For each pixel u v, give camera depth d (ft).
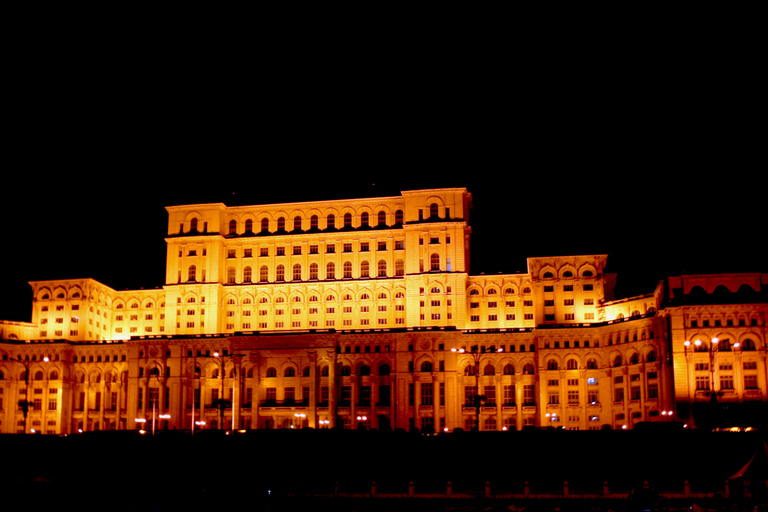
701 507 288.51
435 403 654.94
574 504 322.34
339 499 341.00
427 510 309.63
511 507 315.78
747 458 397.60
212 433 497.87
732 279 580.30
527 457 416.26
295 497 346.54
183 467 436.76
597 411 647.97
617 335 643.45
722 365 567.18
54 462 452.76
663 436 414.00
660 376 599.98
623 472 395.75
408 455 428.56
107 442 459.73
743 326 569.64
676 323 576.20
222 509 320.70
